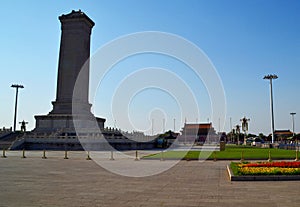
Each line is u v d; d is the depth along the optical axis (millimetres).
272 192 12945
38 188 13984
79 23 64688
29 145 53281
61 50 64750
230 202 10992
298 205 10508
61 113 62344
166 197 11891
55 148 52031
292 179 16516
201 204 10664
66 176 18359
